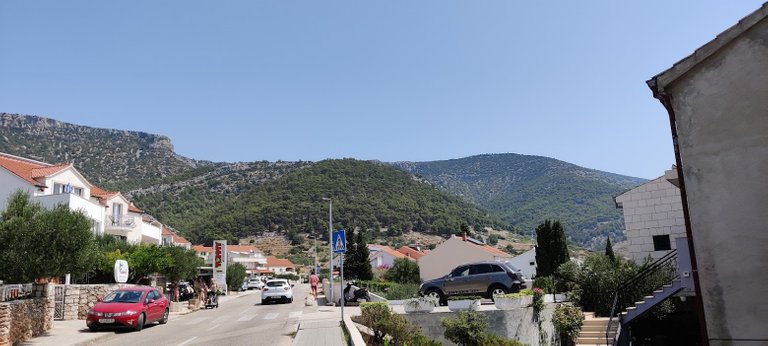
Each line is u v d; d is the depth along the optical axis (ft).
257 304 118.93
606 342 62.23
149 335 58.08
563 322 68.54
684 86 32.73
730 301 29.58
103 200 139.85
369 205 461.37
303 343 46.78
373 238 417.90
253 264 385.29
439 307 69.92
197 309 104.83
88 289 76.64
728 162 30.81
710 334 29.81
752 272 29.30
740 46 31.50
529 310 66.90
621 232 447.83
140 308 63.16
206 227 447.01
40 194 110.63
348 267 232.73
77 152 602.44
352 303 99.25
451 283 75.36
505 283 73.15
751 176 30.14
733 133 30.96
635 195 85.20
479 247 185.16
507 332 60.95
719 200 30.71
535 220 574.56
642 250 83.10
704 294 30.32
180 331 62.39
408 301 63.52
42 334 54.80
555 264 113.80
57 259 54.85
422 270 192.65
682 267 51.62
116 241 110.63
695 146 31.83
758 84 30.78
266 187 515.50
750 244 29.58
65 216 57.52
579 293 81.61
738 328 29.17
